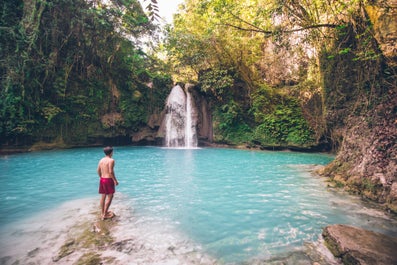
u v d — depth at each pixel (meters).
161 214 4.57
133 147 19.31
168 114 21.23
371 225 4.04
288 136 17.27
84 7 16.36
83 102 17.41
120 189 6.49
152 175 8.40
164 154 14.71
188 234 3.69
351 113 7.28
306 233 3.75
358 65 6.94
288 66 19.81
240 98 20.23
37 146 15.18
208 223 4.14
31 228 3.84
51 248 3.18
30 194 5.87
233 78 20.22
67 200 5.40
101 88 18.91
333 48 8.10
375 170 5.65
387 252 2.86
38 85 15.18
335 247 3.17
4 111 13.28
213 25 12.30
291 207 5.00
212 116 20.67
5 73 13.73
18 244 3.29
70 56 16.80
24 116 14.30
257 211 4.77
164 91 22.91
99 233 3.66
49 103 15.70
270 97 19.06
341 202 5.33
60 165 10.13
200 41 18.98
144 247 3.25
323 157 13.79
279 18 8.57
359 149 6.55
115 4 17.66
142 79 22.91
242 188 6.62
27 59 13.85
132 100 20.64
